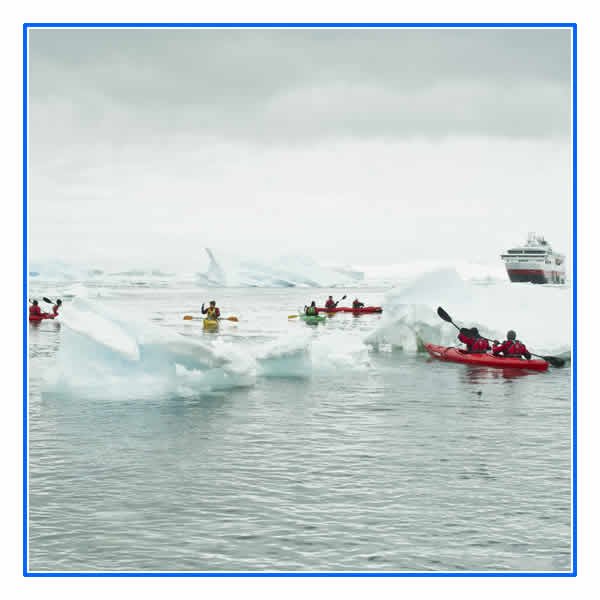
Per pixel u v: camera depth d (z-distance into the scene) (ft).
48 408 58.44
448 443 49.52
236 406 60.23
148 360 65.31
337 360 80.43
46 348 97.76
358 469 43.70
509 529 35.29
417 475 42.70
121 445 48.44
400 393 66.49
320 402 62.34
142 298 270.26
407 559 32.17
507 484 41.19
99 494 39.27
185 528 35.01
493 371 79.77
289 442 49.49
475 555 32.63
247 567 31.32
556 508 37.76
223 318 155.33
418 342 99.09
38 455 45.98
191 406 59.93
